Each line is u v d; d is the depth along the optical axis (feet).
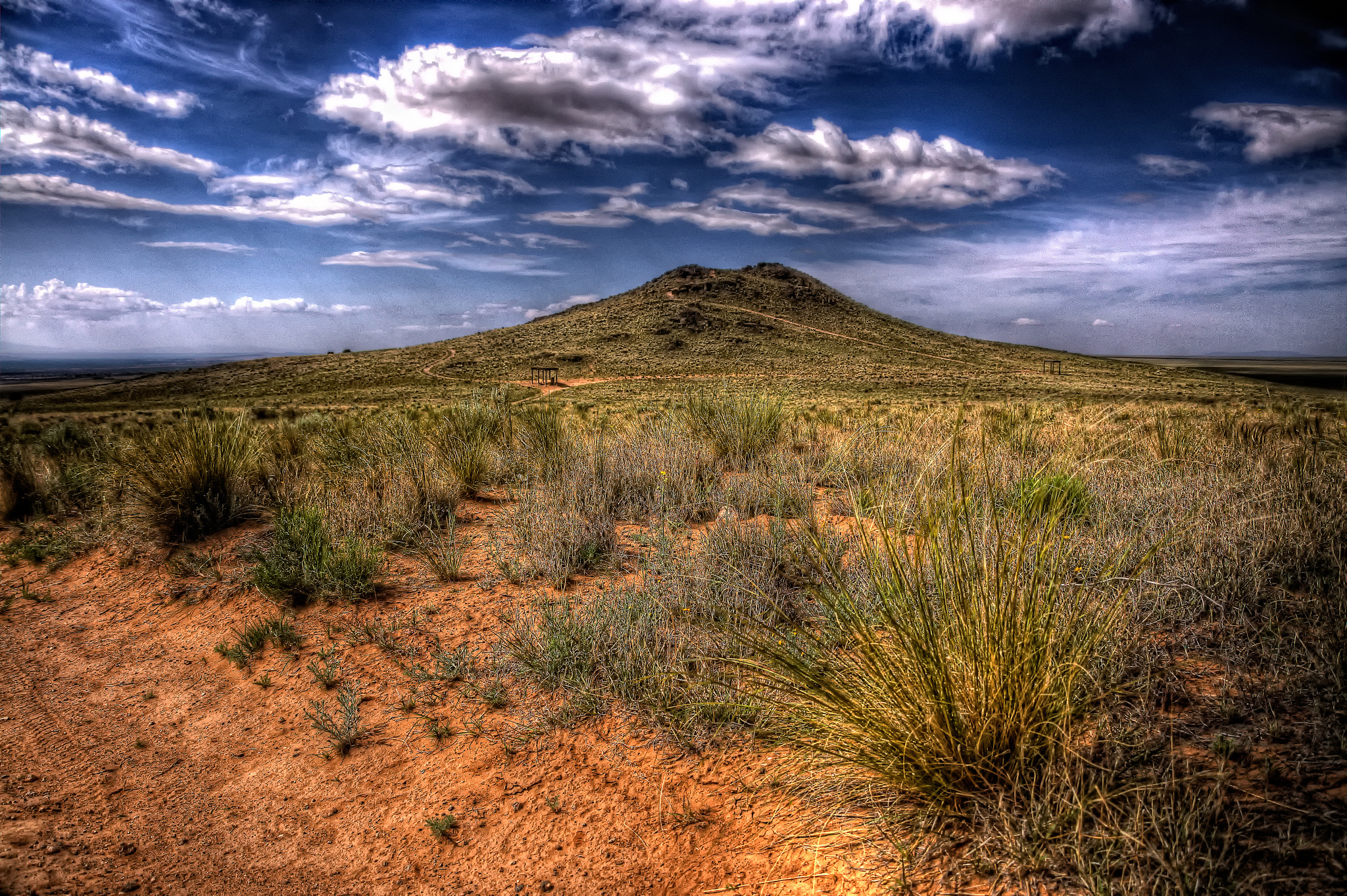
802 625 9.45
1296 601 9.38
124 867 8.02
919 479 10.29
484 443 25.57
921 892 6.09
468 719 10.45
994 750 6.75
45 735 10.85
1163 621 9.50
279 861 8.14
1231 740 6.63
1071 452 11.65
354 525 18.08
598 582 14.75
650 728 9.62
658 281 492.95
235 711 11.40
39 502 23.93
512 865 7.76
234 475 20.62
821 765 7.73
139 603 16.05
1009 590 7.21
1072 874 5.75
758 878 6.97
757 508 17.87
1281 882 5.06
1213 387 172.76
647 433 26.96
